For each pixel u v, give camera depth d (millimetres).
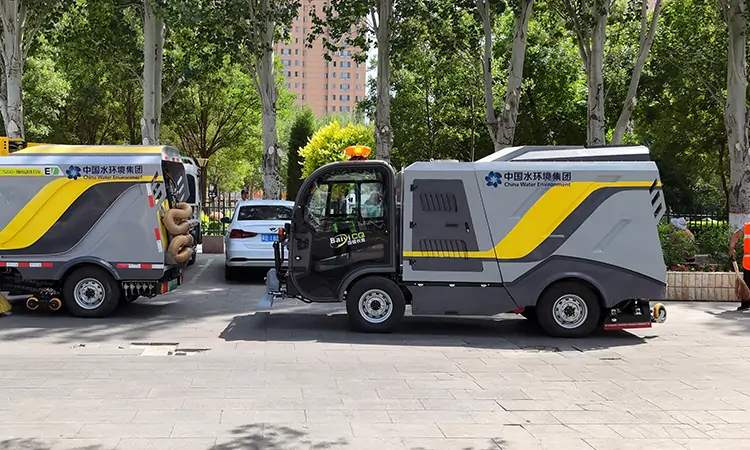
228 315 10773
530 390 6699
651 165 9078
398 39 19219
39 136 32781
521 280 9141
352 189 9344
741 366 7883
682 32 23625
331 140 50812
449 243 9156
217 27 20125
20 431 5121
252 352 8219
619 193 9070
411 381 6941
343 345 8727
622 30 23125
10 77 19984
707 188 40031
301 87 134000
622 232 9086
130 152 10211
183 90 35000
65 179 9961
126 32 22234
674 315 11398
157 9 18375
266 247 13711
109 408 5762
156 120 21172
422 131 34469
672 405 6242
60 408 5738
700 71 23406
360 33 20672
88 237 10031
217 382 6719
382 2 19125
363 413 5793
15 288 10211
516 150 9555
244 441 5000
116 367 7309
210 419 5512
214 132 44875
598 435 5348
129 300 11055
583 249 9094
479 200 9109
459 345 8898
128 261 10055
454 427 5469
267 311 11172
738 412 6035
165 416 5566
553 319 9266
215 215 25625
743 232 12055
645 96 26953
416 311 9266
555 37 21688
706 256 14445
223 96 38750
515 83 17250
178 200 11188
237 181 65812
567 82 31312
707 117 30859
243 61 21281
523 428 5488
